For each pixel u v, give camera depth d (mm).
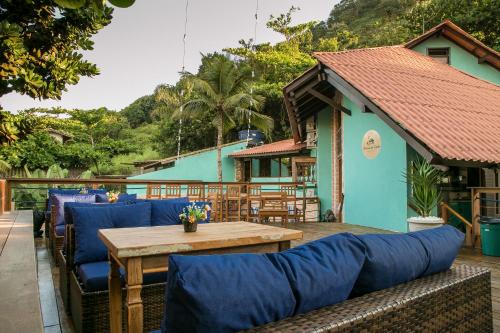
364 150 9180
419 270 1690
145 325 2727
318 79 9547
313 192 12422
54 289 3918
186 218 2893
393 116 7035
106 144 27688
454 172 7750
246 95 16891
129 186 18016
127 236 2670
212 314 1064
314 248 1464
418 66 11133
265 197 9406
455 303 1656
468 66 12766
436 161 6324
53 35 3336
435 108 8156
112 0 856
